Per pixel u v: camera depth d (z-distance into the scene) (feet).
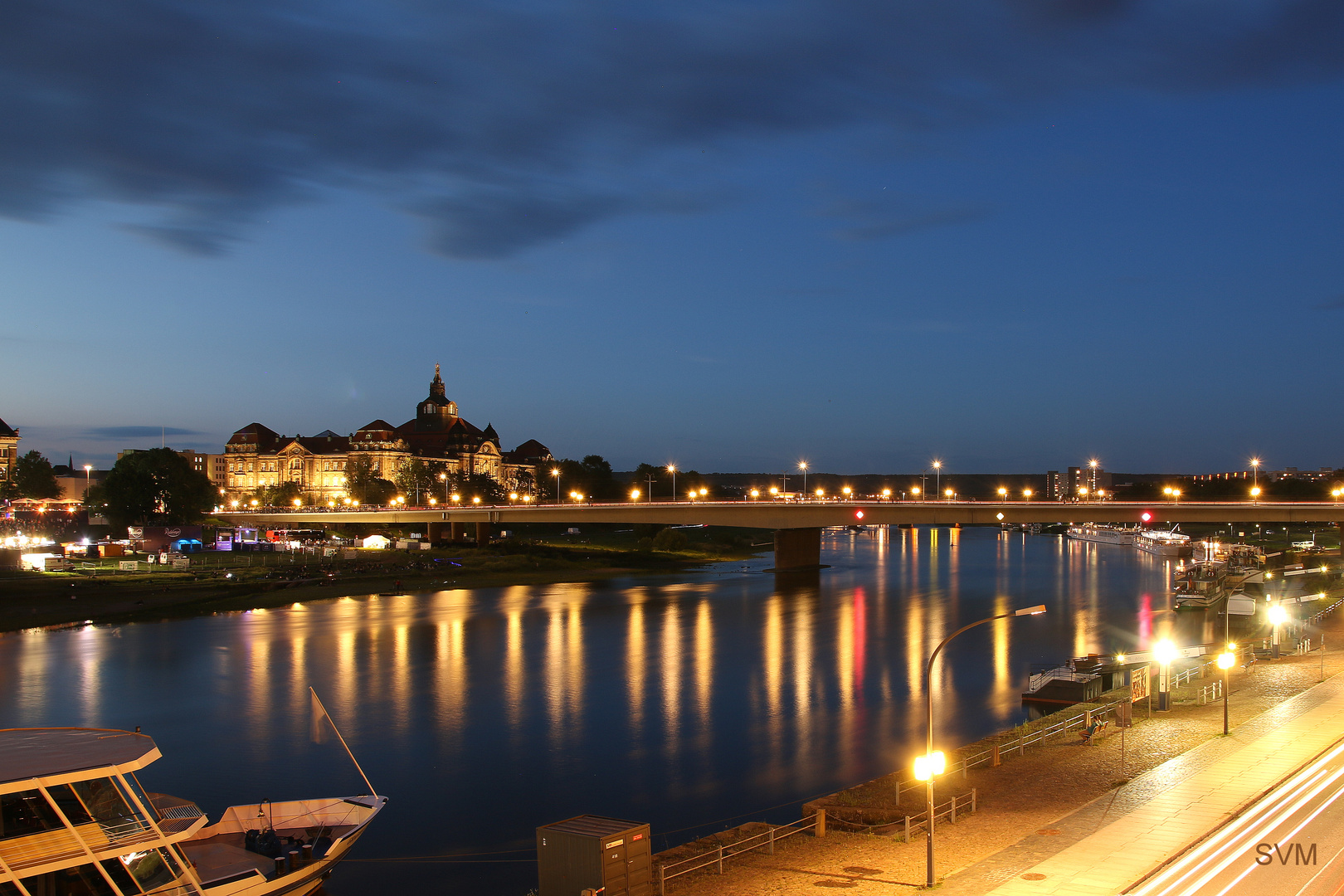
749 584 579.89
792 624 407.23
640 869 116.78
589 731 231.71
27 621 397.80
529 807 179.73
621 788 190.29
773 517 599.98
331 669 307.37
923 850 134.10
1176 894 113.19
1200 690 240.53
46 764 117.19
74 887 114.42
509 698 266.57
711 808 178.60
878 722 238.68
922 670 303.27
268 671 303.27
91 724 237.86
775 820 171.73
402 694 270.46
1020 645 348.59
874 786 172.04
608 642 359.46
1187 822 141.38
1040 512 519.60
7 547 578.66
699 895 120.88
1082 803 153.58
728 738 224.74
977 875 122.93
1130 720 207.00
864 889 120.78
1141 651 326.44
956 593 522.88
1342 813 143.74
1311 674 261.44
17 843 109.70
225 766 204.03
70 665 312.29
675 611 448.65
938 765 122.11
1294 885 114.11
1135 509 497.46
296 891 131.95
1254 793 155.22
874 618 424.46
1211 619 413.59
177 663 315.58
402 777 197.77
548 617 427.74
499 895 141.90
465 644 355.77
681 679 291.99
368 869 152.15
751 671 303.27
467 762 206.90
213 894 122.52
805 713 248.73
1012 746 193.98
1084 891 115.44
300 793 187.21
